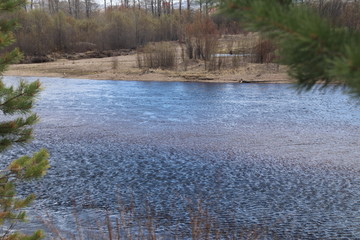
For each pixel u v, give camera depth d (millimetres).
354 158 11172
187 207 7855
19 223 6918
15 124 4082
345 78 1157
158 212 7590
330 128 14734
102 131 14742
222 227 6859
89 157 11523
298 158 11250
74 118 16984
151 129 14984
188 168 10484
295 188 8977
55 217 7320
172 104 20188
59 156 11602
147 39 56719
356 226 7039
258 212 7637
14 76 33250
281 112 17781
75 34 54094
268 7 1250
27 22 51500
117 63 37750
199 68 32719
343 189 8875
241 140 13266
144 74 31625
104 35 54219
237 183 9328
